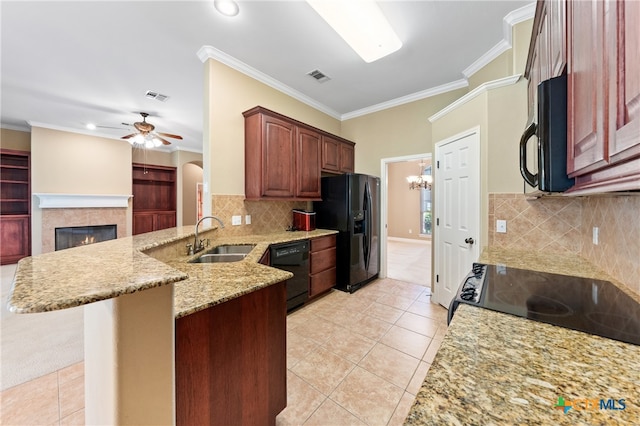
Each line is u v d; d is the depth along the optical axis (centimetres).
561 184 85
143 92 344
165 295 70
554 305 92
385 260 406
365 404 153
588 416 42
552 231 188
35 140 455
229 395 108
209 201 258
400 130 374
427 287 361
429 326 246
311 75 304
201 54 256
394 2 194
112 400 63
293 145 307
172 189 690
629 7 49
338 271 346
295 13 204
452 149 268
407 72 297
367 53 240
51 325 247
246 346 116
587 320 80
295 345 214
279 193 290
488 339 69
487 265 150
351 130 428
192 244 212
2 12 199
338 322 255
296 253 276
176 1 191
